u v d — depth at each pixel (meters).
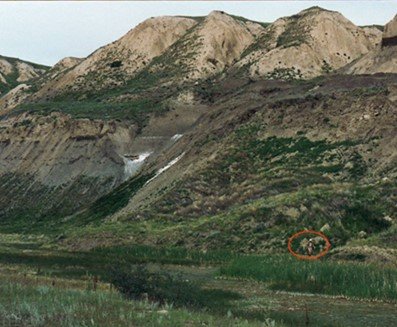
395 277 31.28
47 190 105.88
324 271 33.75
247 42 161.50
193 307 24.19
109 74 154.00
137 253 56.06
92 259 52.09
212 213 66.25
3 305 17.75
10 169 116.88
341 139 73.12
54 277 37.59
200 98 120.69
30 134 123.25
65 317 16.20
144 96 130.88
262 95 99.50
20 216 101.00
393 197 51.72
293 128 79.88
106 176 103.31
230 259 46.91
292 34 150.25
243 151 78.62
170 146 101.25
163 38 167.75
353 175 64.69
